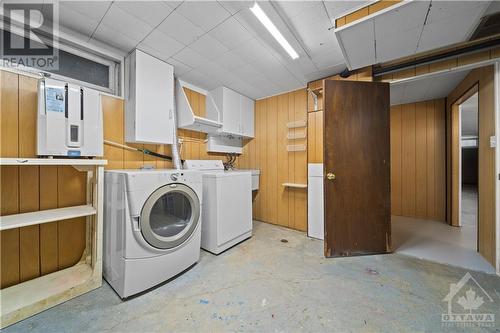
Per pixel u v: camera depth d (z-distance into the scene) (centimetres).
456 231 309
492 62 191
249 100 354
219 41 197
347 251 227
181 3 150
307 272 193
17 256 159
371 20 153
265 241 269
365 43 181
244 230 267
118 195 161
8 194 156
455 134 336
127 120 215
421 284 172
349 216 229
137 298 155
